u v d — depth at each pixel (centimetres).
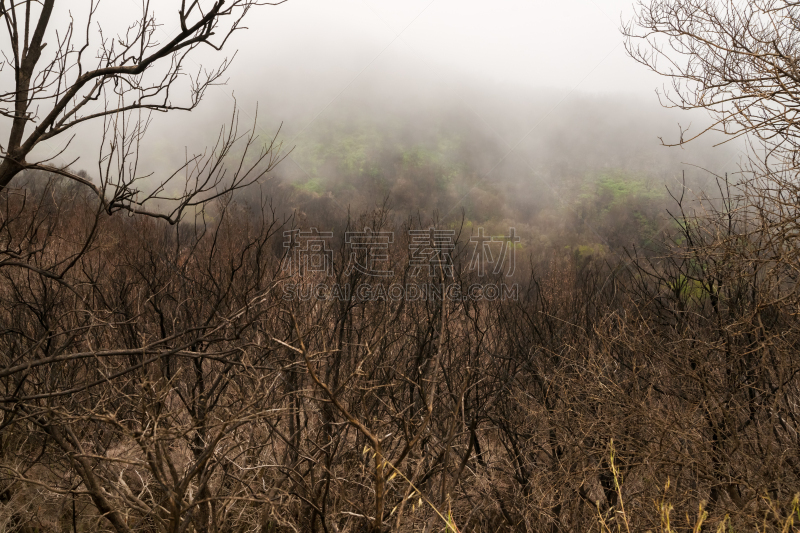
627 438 376
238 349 326
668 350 400
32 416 291
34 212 377
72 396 369
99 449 339
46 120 272
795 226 294
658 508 320
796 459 345
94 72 282
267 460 396
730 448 345
